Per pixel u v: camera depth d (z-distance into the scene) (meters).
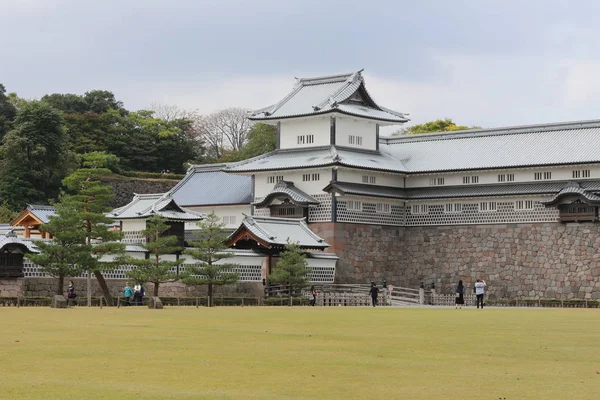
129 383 27.33
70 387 26.44
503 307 93.31
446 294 112.19
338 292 103.06
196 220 97.50
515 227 108.44
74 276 80.12
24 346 36.50
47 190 155.88
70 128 177.12
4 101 178.12
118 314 59.84
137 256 91.06
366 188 112.31
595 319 60.19
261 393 25.81
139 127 193.38
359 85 117.25
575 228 104.38
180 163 194.00
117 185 165.25
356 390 26.45
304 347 37.12
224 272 93.94
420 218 115.25
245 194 121.44
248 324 50.56
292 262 94.69
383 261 113.69
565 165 106.50
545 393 26.08
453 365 31.84
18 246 79.94
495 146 114.56
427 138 121.25
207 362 32.00
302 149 116.00
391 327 49.50
